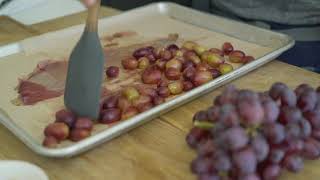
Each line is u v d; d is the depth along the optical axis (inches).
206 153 17.4
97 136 21.2
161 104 24.0
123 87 27.0
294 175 19.9
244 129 17.1
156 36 35.0
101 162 21.2
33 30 36.5
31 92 27.1
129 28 36.4
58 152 20.3
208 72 26.9
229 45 31.5
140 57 30.0
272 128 17.3
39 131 23.0
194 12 37.4
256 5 44.1
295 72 29.0
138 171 20.6
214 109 18.5
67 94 22.5
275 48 31.8
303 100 19.5
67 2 42.4
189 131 22.2
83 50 21.6
